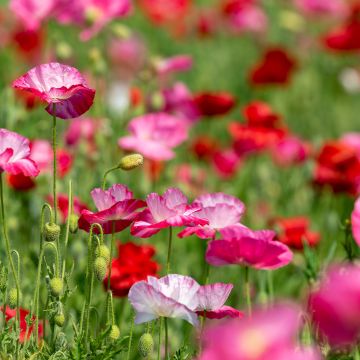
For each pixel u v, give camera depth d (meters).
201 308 4.43
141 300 4.12
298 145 9.93
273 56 12.44
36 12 8.59
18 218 7.11
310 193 9.62
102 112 8.41
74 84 4.47
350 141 9.47
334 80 16.64
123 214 4.49
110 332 4.43
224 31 17.80
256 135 9.43
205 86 14.83
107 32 10.55
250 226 8.73
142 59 12.68
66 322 5.12
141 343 4.37
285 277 7.54
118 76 11.99
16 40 11.41
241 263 4.72
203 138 10.37
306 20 19.75
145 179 7.78
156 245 7.11
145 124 7.39
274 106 14.63
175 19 16.94
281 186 9.91
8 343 4.50
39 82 4.54
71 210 4.83
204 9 18.09
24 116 7.88
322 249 8.02
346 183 8.59
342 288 2.78
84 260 5.80
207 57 16.89
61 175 6.94
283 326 2.49
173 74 14.50
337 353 4.58
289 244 6.79
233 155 9.55
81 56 13.39
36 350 4.46
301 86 15.20
